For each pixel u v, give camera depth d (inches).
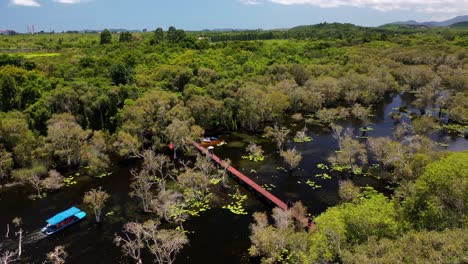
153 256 2285.9
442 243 1252.5
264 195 2933.1
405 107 5792.3
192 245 2379.4
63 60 5610.2
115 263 2217.0
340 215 1707.7
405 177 2869.1
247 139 4478.3
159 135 4133.9
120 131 3796.8
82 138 3708.2
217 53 6870.1
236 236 2475.4
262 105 4616.1
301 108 5551.2
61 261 2138.3
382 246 1370.6
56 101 3964.1
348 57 7377.0
